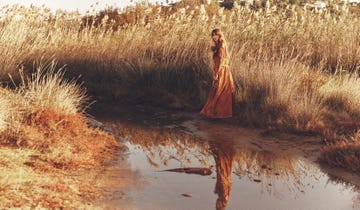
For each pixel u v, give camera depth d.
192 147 7.33
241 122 8.98
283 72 10.06
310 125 8.23
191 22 14.57
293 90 9.49
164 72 11.91
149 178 5.55
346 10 14.73
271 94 9.37
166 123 9.00
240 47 12.60
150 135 7.98
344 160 6.44
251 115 9.07
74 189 4.78
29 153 5.80
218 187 5.42
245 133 8.30
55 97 7.58
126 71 12.18
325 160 6.63
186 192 5.13
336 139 7.37
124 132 8.07
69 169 5.51
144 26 16.25
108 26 17.19
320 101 9.60
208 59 11.89
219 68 9.30
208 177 5.80
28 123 6.79
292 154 7.04
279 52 12.66
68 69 12.21
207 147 7.36
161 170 5.96
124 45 13.65
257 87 9.85
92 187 4.95
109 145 6.91
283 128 8.23
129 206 4.50
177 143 7.55
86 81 11.88
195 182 5.55
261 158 6.81
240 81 10.44
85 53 13.20
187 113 9.91
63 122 7.09
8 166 5.16
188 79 11.52
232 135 8.18
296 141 7.68
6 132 6.30
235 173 6.07
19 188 4.52
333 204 5.04
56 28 14.23
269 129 8.30
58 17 15.84
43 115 6.93
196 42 12.98
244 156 6.90
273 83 9.76
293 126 8.30
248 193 5.27
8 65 10.83
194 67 11.71
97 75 12.23
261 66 10.51
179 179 5.62
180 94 11.09
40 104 7.32
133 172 5.74
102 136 7.22
